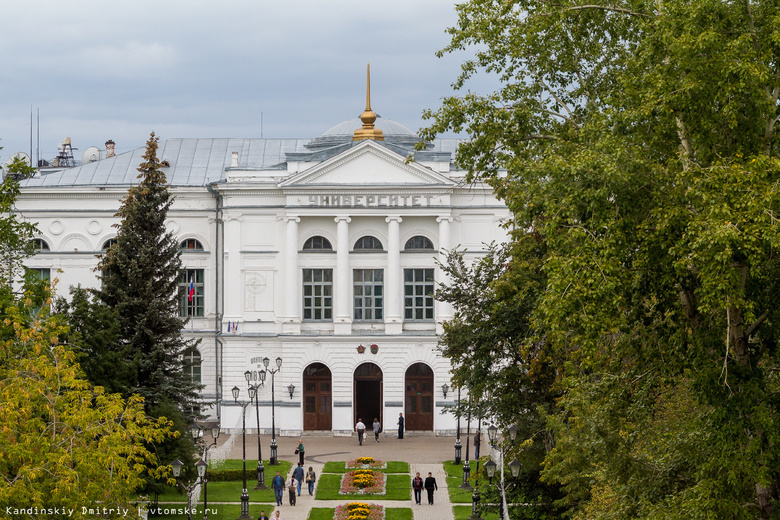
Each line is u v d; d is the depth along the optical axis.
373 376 96.25
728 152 32.50
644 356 35.03
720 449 31.84
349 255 96.44
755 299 32.19
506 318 56.06
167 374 73.31
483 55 44.47
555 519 54.28
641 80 35.12
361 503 67.88
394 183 95.50
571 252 32.38
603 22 43.12
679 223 31.02
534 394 56.22
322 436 95.56
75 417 39.06
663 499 34.88
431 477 70.25
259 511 68.69
